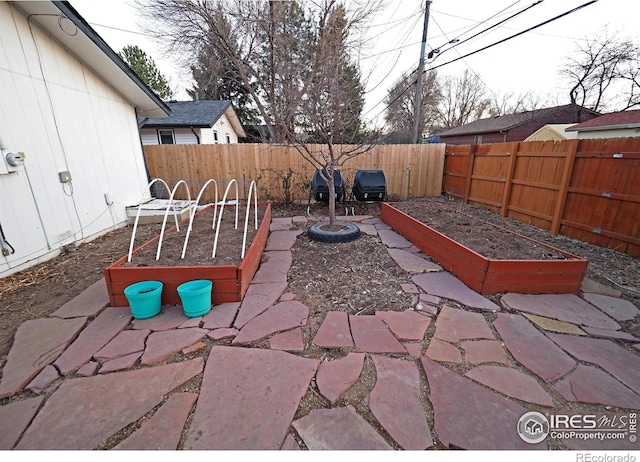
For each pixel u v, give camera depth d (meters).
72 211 4.14
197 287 2.49
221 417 1.46
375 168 7.89
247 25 8.85
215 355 1.91
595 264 3.48
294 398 1.58
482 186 6.71
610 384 1.72
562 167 4.57
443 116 26.23
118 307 2.51
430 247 3.77
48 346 2.00
